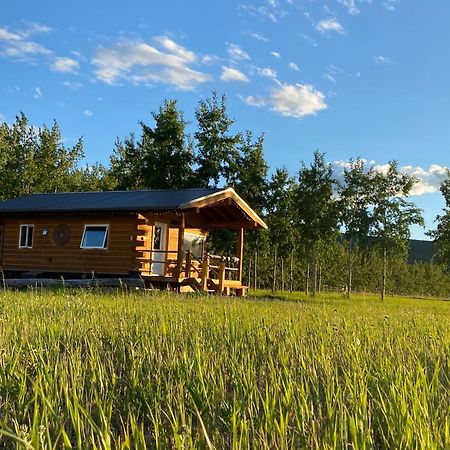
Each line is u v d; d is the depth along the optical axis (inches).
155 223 896.9
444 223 1311.5
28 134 1540.4
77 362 176.4
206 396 141.4
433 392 151.0
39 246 927.0
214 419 131.4
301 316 369.1
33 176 1512.1
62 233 908.6
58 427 120.8
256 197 1407.5
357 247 1330.0
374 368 193.8
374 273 2637.8
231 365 182.1
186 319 320.5
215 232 1349.7
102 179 1800.0
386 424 134.0
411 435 117.3
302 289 2166.6
